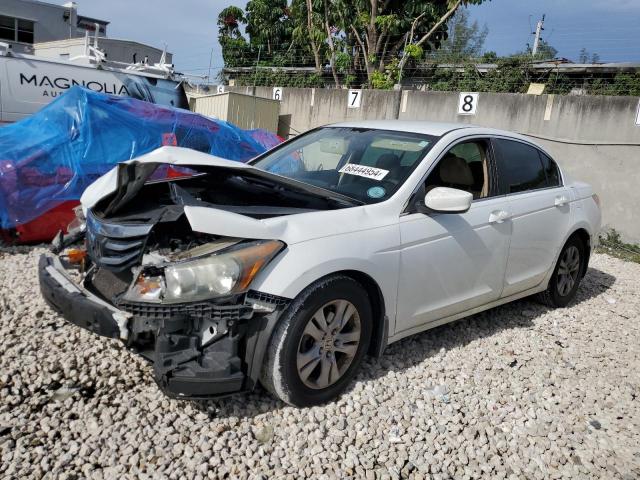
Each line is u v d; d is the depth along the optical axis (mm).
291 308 3020
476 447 3160
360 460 2916
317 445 2965
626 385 4066
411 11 14805
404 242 3598
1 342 3754
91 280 3475
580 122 9695
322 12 16234
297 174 4355
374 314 3598
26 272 5125
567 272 5465
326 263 3113
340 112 13117
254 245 2938
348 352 3393
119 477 2629
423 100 11664
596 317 5461
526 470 3014
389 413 3336
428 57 16703
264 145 8812
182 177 4195
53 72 8922
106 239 3172
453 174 4176
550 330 4965
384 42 15914
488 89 13930
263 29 19969
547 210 4926
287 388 3092
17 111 8617
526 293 4980
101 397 3227
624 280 7188
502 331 4805
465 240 4027
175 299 2736
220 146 7367
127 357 3686
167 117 7051
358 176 4051
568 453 3189
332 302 3211
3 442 2795
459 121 11148
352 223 3395
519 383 3895
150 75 9977
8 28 24547
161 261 2908
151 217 3213
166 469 2713
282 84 17734
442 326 4738
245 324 2930
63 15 25812
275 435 3029
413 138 4246
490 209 4305
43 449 2758
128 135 6496
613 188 9391
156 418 3076
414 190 3814
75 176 6004
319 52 17625
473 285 4230
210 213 2850
